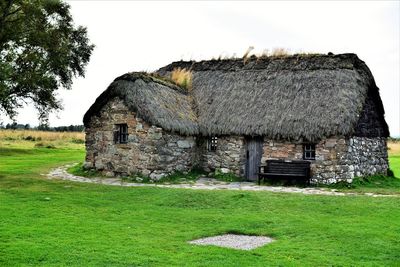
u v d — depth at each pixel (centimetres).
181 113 2370
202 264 939
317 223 1321
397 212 1452
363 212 1461
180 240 1148
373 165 2394
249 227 1297
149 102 2225
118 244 1080
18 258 945
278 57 2561
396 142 7275
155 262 950
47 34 2606
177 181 2183
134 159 2252
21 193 1750
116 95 2334
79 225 1263
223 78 2623
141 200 1678
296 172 2097
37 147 4747
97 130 2438
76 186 1964
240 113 2345
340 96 2164
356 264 962
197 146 2442
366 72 2355
